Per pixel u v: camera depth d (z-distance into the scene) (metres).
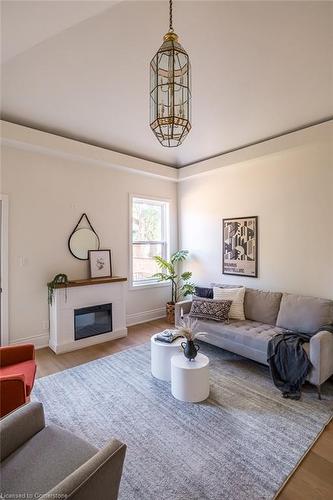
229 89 2.80
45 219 3.65
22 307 3.48
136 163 4.37
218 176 4.57
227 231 4.43
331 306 2.99
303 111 3.08
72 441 1.33
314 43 2.17
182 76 1.56
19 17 1.52
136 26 2.05
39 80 2.62
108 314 4.02
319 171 3.34
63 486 0.88
